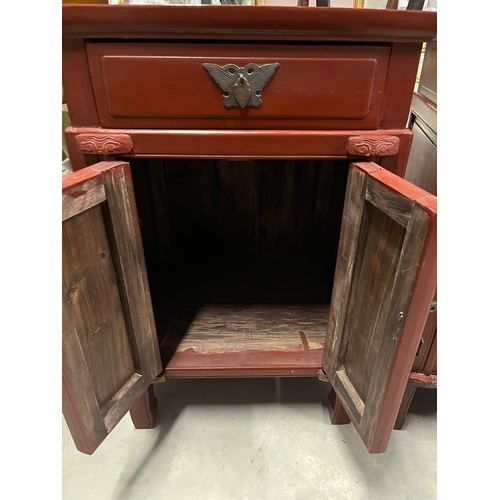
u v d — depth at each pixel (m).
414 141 0.86
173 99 0.54
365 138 0.56
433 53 0.79
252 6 0.47
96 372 0.55
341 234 0.61
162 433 0.77
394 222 0.48
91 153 0.56
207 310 0.89
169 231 1.05
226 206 1.07
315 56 0.52
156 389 0.87
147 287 0.63
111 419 0.58
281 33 0.50
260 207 1.07
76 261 0.49
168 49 0.51
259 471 0.70
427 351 0.67
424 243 0.40
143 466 0.70
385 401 0.51
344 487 0.67
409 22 0.49
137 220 0.58
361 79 0.54
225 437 0.76
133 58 0.52
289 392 0.87
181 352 0.75
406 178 0.88
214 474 0.69
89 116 0.55
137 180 0.83
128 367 0.63
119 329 0.60
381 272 0.52
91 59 0.52
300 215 1.08
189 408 0.82
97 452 0.73
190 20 0.48
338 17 0.48
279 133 0.56
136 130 0.55
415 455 0.73
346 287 0.60
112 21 0.48
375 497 0.66
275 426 0.78
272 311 0.89
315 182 1.03
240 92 0.53
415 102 0.88
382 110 0.56
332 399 0.79
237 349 0.76
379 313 0.52
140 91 0.53
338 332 0.64
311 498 0.65
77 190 0.46
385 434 0.54
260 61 0.52
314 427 0.78
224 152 0.57
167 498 0.65
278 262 1.10
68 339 0.47
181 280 1.01
